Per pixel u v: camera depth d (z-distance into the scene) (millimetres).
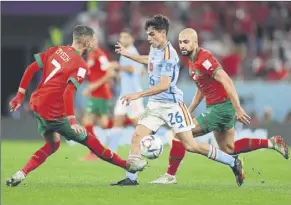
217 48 67688
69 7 70312
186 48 28953
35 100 27469
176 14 72812
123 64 43438
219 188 28547
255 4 72375
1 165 38500
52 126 27500
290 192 27375
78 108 56469
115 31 71375
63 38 68000
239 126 52531
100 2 72938
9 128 58594
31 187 28047
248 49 69125
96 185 29172
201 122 29719
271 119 55094
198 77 29328
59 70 27109
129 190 27375
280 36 70500
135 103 45125
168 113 28469
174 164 30266
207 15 72125
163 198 25438
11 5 69688
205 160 41750
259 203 24641
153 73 28250
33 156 28172
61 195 25891
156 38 27922
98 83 42188
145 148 28203
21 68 72188
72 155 44719
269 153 45469
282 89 55062
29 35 70188
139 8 73312
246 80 58500
